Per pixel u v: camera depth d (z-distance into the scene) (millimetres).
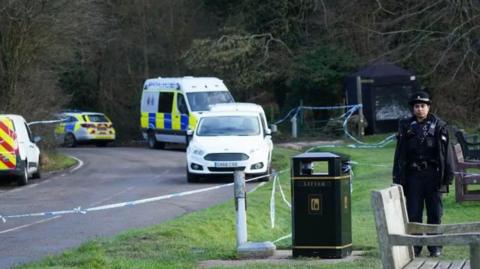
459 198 40438
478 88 98438
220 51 117062
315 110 115812
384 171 56906
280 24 119688
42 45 82375
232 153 58500
